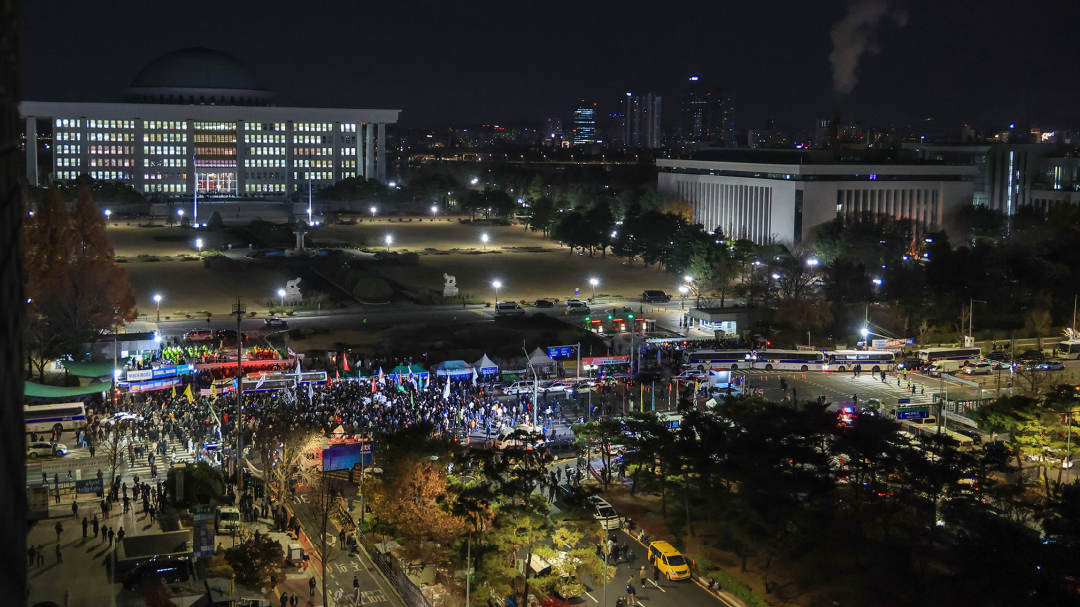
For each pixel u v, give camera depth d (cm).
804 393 18500
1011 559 8781
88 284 18725
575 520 10475
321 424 14762
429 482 10031
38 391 15862
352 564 10669
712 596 9962
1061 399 13750
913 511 11562
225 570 9600
